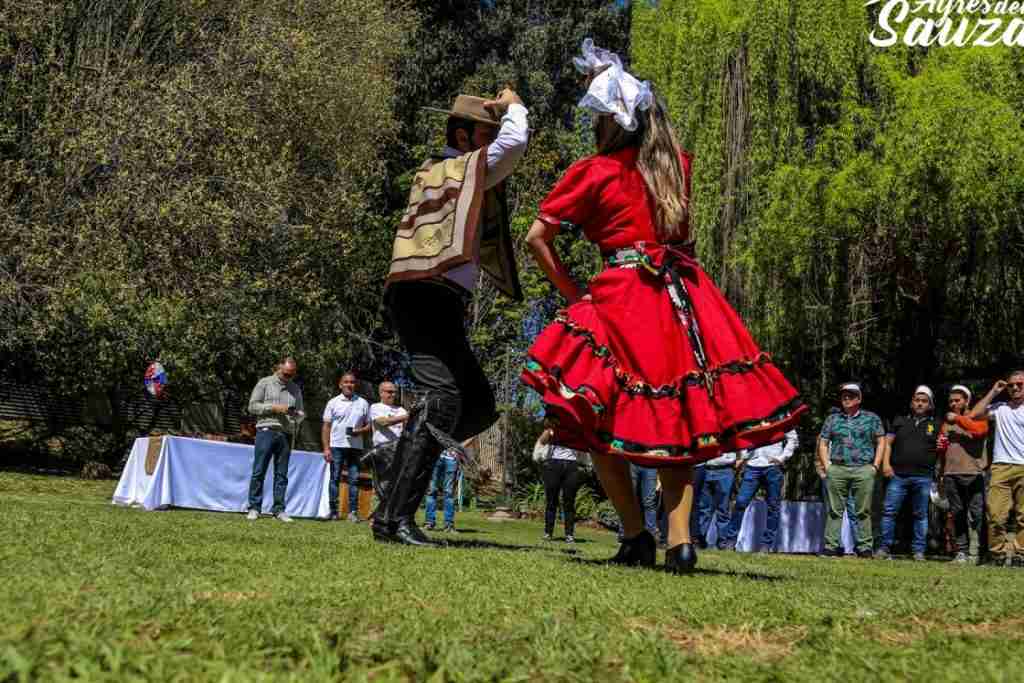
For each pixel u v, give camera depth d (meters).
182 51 18.33
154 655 1.26
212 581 2.13
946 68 13.52
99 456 18.52
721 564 4.89
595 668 1.45
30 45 15.83
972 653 1.69
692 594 2.44
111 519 5.14
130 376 17.66
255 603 1.77
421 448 4.52
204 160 16.89
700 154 14.93
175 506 10.95
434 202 4.52
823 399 16.05
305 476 11.64
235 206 16.81
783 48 14.45
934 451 10.74
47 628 1.39
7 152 15.89
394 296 4.62
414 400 4.56
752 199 14.73
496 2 25.64
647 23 16.30
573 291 3.62
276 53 18.14
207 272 16.59
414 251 4.50
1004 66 13.29
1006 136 12.63
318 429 21.92
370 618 1.76
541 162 21.52
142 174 15.57
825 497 11.39
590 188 3.49
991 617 2.28
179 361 16.97
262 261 18.58
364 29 21.02
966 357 15.50
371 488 12.48
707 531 11.07
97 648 1.28
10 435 18.70
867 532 11.02
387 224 23.05
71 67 16.19
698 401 3.30
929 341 15.17
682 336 3.36
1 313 15.16
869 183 13.48
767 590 2.69
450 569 2.82
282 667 1.30
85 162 15.33
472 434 4.78
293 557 2.94
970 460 10.09
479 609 1.95
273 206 16.91
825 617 2.07
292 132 19.22
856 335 14.64
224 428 20.58
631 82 3.53
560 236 19.88
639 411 3.31
